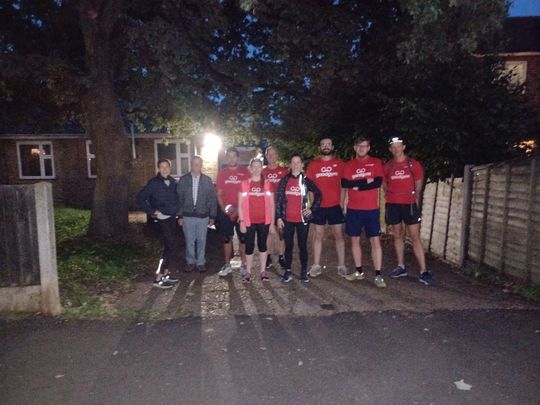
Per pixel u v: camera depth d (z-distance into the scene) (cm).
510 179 635
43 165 1827
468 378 372
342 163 681
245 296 608
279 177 746
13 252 527
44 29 1082
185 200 729
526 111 904
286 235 662
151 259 848
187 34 902
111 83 996
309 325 496
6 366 407
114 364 408
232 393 356
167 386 368
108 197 1008
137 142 1817
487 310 531
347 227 661
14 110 1133
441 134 802
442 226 838
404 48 701
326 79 918
